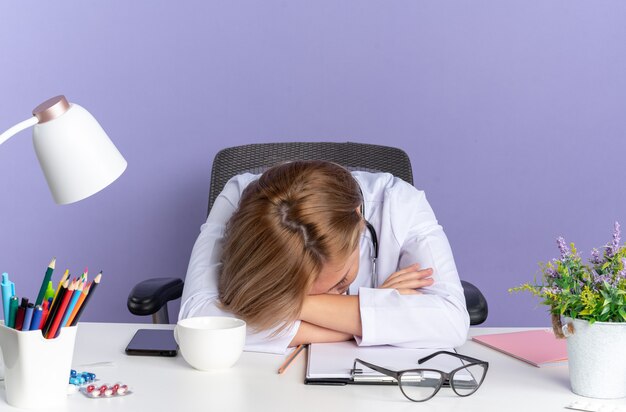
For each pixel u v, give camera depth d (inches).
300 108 90.7
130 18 89.6
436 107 90.9
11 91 89.9
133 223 91.8
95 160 37.2
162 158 91.1
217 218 61.9
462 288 56.6
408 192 63.4
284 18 89.9
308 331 50.6
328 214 47.1
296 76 90.4
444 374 40.8
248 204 49.1
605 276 41.1
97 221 91.7
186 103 90.5
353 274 53.6
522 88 91.1
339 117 90.8
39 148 36.9
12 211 91.1
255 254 47.7
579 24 90.8
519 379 43.9
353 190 49.6
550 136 91.7
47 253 91.7
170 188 91.4
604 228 92.8
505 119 91.4
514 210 92.3
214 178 71.0
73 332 39.3
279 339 49.9
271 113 90.8
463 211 92.1
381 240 61.1
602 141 92.0
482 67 90.7
